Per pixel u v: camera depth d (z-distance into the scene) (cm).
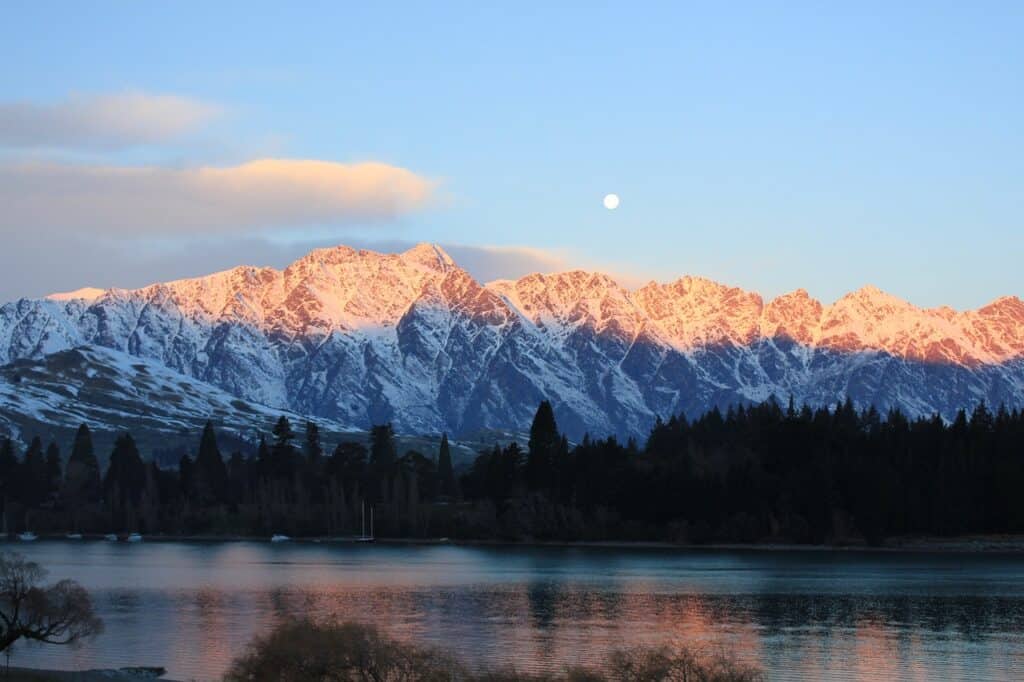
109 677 17500
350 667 13525
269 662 13575
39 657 19512
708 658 17812
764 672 19112
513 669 16088
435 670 13850
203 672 18500
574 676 15762
